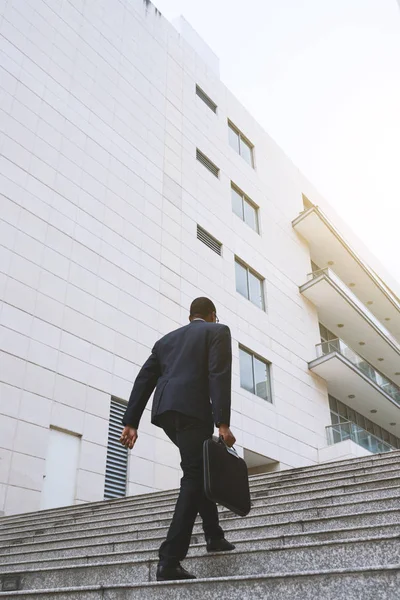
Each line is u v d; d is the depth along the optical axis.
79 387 11.60
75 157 13.80
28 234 11.80
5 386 10.16
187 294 15.87
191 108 20.05
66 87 14.38
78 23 15.73
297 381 19.41
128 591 2.44
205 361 3.01
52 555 4.88
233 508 2.65
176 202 16.98
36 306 11.38
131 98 16.84
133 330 13.55
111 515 6.61
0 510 9.20
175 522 2.64
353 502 4.13
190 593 2.31
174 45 20.69
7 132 12.20
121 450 12.05
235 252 19.06
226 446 2.76
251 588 2.21
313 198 27.38
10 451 9.78
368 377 21.27
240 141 23.05
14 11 13.60
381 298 27.39
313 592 2.09
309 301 22.67
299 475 7.28
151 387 3.20
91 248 13.26
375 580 1.99
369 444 18.81
